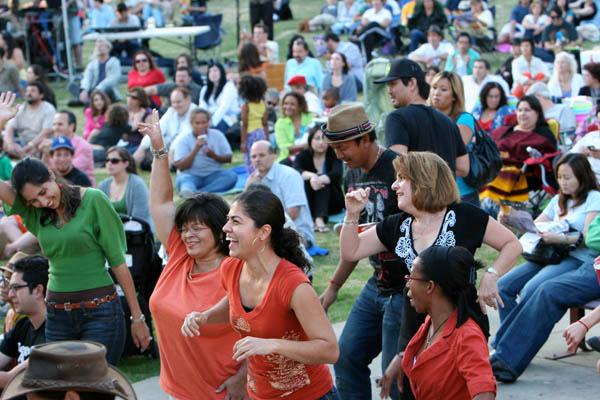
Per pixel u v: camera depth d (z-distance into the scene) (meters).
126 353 7.98
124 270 6.34
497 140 11.66
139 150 15.07
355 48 20.88
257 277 4.66
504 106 13.38
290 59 19.30
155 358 8.03
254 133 14.24
